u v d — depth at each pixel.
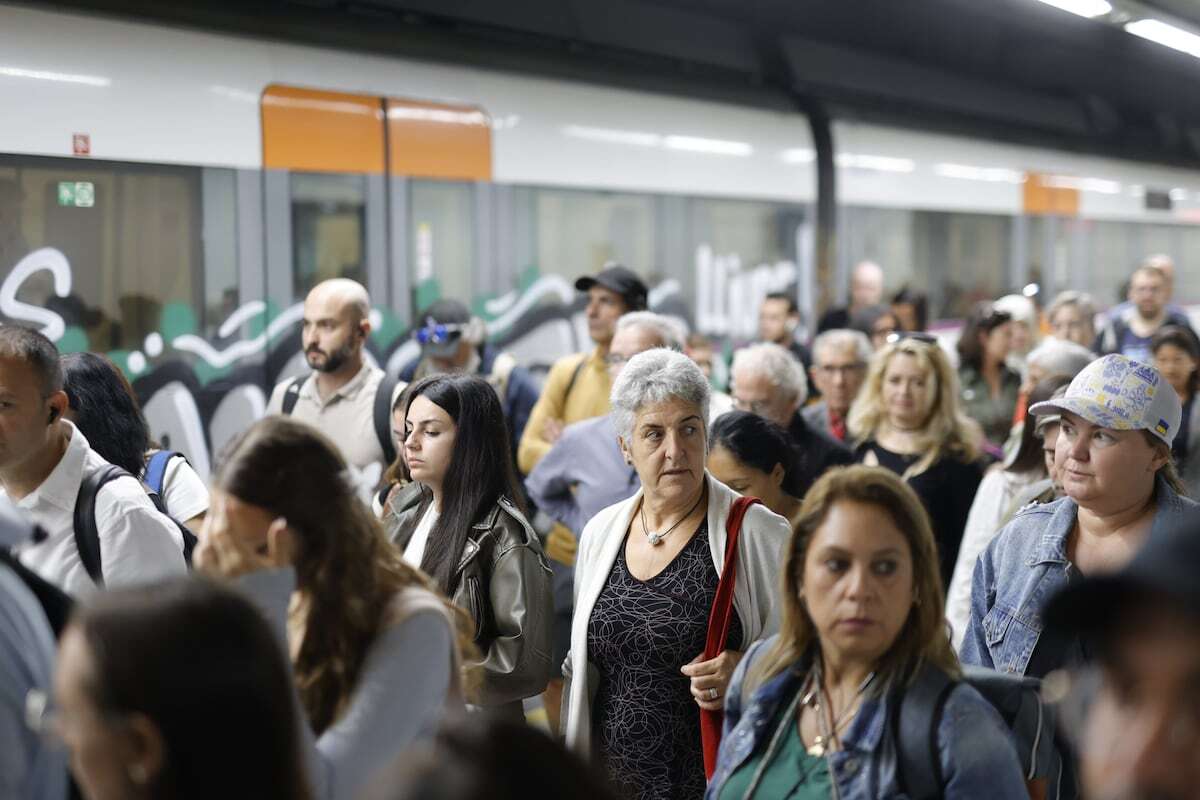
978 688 3.42
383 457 7.24
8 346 4.32
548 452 6.67
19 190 7.43
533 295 10.75
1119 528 4.36
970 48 25.14
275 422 3.14
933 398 6.81
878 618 3.14
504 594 4.62
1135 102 28.11
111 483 4.51
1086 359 7.57
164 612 2.22
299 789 2.33
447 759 1.74
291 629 3.23
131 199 7.98
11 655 2.75
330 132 9.16
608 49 12.05
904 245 15.44
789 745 3.33
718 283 12.69
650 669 4.47
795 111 13.89
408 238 9.72
